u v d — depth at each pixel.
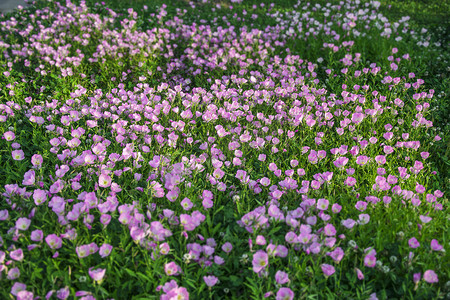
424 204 1.64
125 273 1.29
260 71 3.10
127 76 3.07
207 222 1.46
